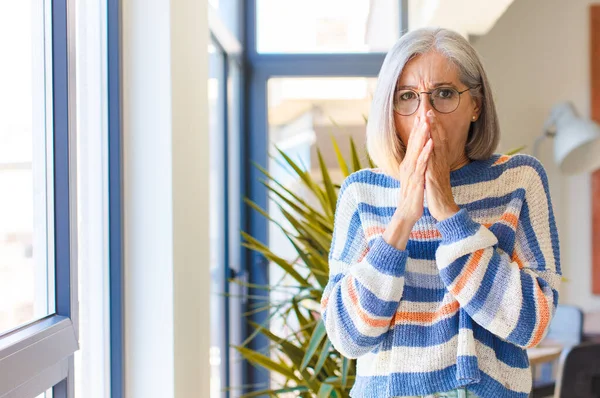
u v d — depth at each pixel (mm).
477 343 1162
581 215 4539
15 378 1180
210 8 2832
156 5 1843
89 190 1777
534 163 1252
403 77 1199
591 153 4121
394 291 1154
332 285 1285
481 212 1217
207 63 2295
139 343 1852
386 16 4086
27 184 1429
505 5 3518
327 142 4043
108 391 1822
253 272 4004
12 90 1366
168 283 1846
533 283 1125
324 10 4062
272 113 4078
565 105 4180
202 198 2205
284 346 2170
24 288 1401
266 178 4051
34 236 1457
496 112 1242
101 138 1801
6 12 1346
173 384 1848
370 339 1180
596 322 4066
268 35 4055
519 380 1165
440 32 1208
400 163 1231
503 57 4504
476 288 1117
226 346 3482
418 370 1154
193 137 2092
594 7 4473
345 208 1307
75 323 1526
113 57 1809
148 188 1848
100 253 1804
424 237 1216
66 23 1512
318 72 4043
